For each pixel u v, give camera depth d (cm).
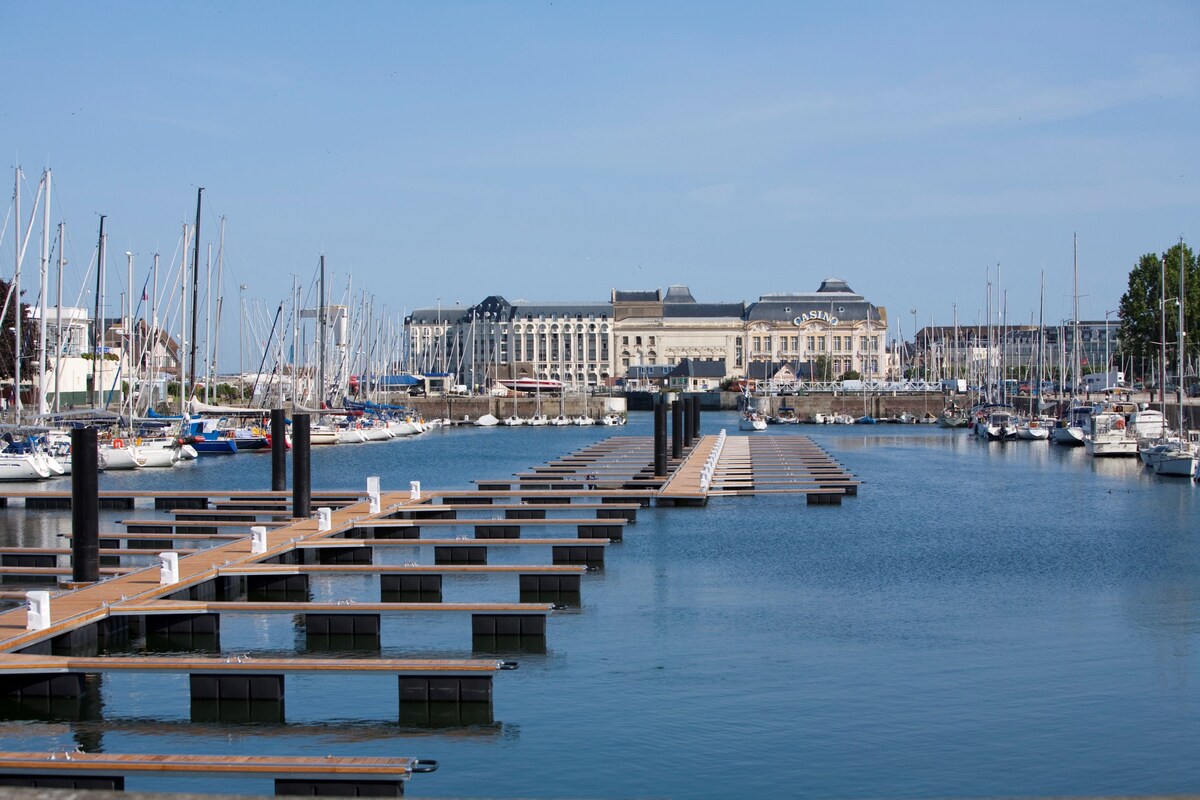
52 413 11500
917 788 3381
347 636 4850
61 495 9331
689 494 9306
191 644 4806
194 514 8188
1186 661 4606
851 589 6003
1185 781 3431
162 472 13088
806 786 3384
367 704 4041
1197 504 9681
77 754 3234
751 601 5706
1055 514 9031
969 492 10675
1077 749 3672
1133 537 7812
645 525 8256
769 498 9794
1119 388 18500
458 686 3966
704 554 7044
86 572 5309
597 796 3309
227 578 5822
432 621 5209
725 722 3897
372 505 7888
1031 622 5259
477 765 3519
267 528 7100
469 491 9462
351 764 3183
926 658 4656
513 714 3962
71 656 4503
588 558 6738
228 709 3969
